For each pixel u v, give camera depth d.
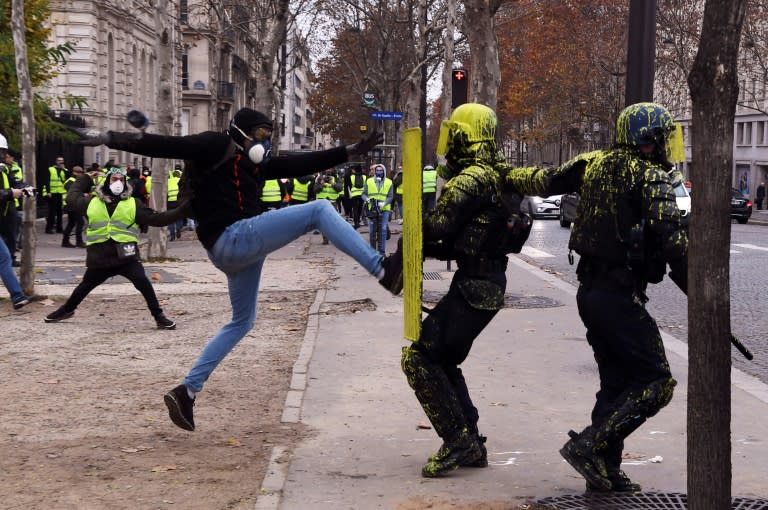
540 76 56.09
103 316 12.28
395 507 4.89
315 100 75.69
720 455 3.70
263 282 16.06
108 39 42.97
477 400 7.36
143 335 10.80
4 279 12.59
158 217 5.46
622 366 5.10
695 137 3.62
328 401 7.37
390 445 6.13
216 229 5.32
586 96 54.22
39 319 11.93
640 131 4.77
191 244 26.88
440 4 37.41
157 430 6.57
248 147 5.30
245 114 5.32
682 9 45.53
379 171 20.61
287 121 122.62
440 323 5.38
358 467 5.64
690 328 3.70
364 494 5.12
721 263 3.62
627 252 4.79
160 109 20.84
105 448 6.11
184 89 64.88
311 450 6.02
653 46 7.86
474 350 9.43
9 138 23.84
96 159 40.75
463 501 4.98
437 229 5.21
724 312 3.64
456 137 5.32
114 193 11.25
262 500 5.00
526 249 24.50
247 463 5.77
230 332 6.00
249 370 8.74
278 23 31.28
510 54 60.50
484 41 14.67
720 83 3.53
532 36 55.38
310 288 15.12
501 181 5.29
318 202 5.26
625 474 5.18
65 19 39.00
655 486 5.24
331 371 8.47
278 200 26.06
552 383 7.97
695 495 3.74
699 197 3.61
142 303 13.50
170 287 15.51
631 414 4.91
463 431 5.46
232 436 6.41
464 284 5.30
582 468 5.00
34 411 7.12
